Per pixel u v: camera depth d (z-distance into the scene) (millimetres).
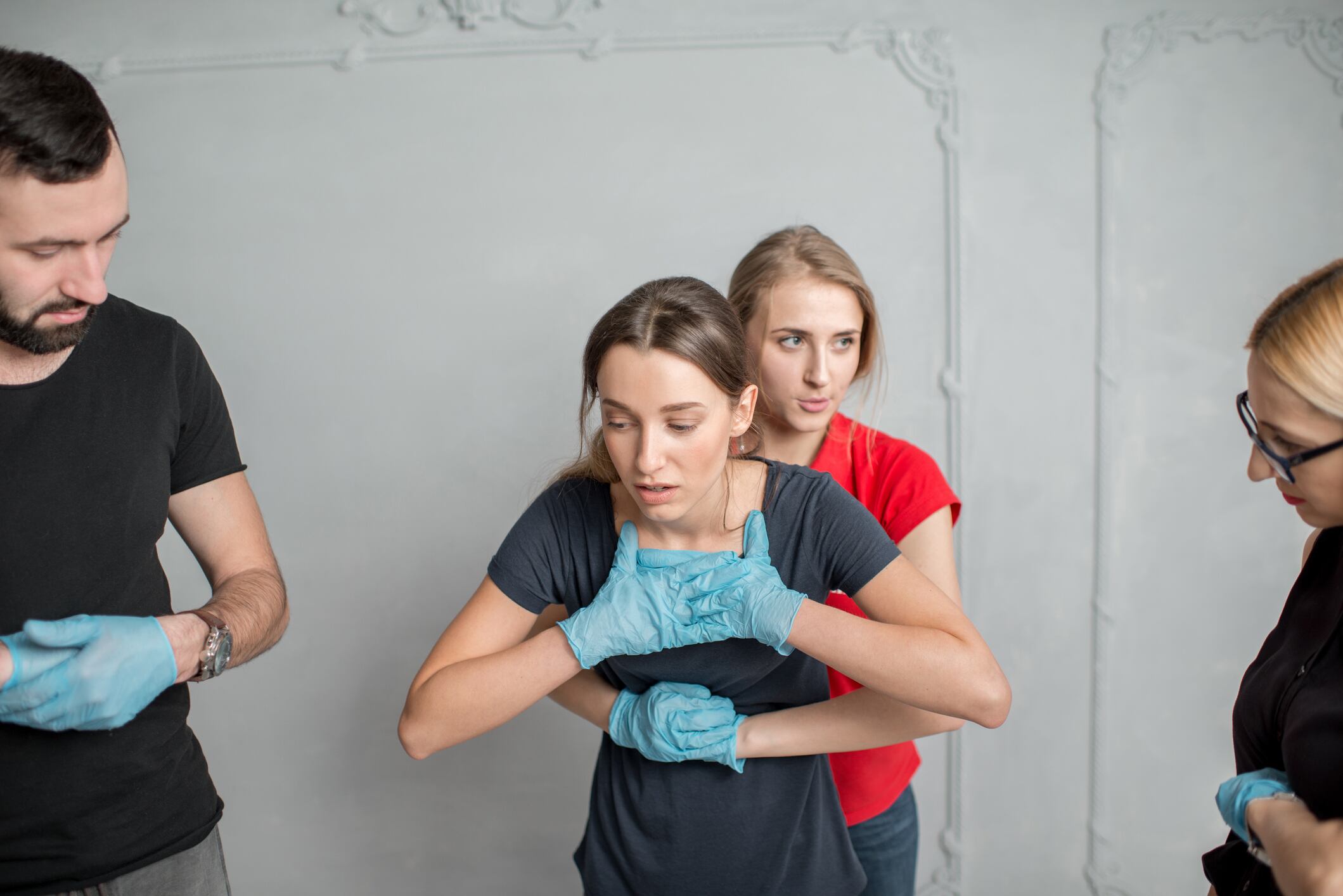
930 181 2408
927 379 2439
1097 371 2434
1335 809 925
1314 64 2377
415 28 2395
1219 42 2385
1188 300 2422
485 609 1278
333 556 2484
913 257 2418
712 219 2416
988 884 2539
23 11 2396
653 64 2398
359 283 2436
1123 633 2486
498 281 2436
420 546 2479
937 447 2451
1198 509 2457
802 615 1147
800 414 1571
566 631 1186
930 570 1485
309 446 2465
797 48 2395
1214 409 2436
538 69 2400
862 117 2400
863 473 1581
